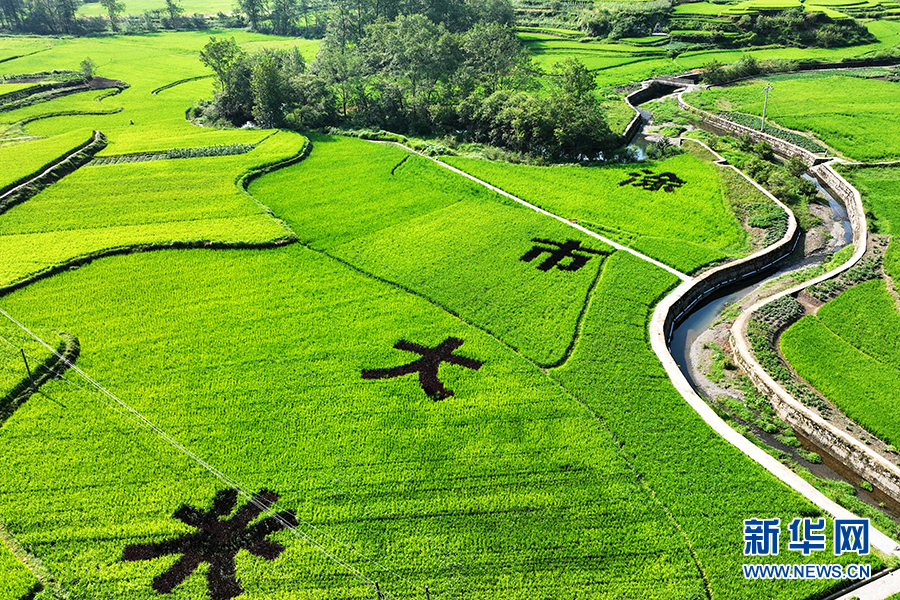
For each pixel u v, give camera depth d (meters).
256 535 37.47
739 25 167.25
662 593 34.12
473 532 37.53
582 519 38.28
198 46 195.25
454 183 88.56
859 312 58.03
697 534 37.28
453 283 63.25
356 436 44.41
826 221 79.56
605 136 100.25
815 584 34.50
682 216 78.19
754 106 120.31
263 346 53.81
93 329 55.72
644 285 62.00
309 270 65.75
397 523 38.12
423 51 114.56
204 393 48.38
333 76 121.06
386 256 68.50
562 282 63.19
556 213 79.31
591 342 54.06
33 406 47.03
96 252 67.62
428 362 51.84
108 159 96.88
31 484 40.62
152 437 44.31
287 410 46.75
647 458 42.44
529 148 102.62
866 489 42.50
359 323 56.91
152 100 137.88
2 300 59.47
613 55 163.75
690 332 59.31
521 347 53.69
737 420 48.28
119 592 34.28
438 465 42.03
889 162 91.75
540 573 35.25
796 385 49.44
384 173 92.50
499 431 44.72
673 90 142.25
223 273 65.00
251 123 119.00
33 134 111.25
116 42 198.12
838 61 144.88
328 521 38.31
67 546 36.84
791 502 39.22
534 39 181.00
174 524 38.09
